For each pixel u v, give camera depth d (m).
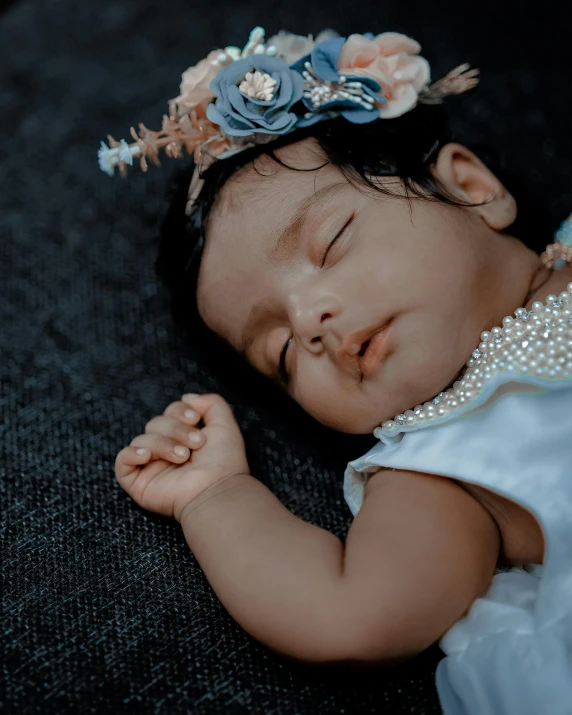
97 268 1.50
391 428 1.10
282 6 1.79
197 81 1.20
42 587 1.08
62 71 1.77
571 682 0.86
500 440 1.01
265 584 0.96
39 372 1.36
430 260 1.07
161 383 1.35
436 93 1.28
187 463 1.15
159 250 1.39
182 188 1.34
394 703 0.96
